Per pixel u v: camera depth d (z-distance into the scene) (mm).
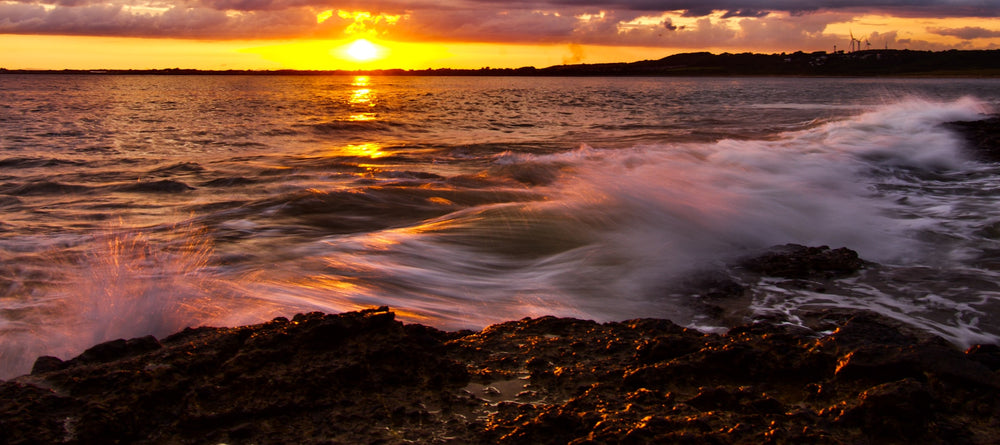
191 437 2846
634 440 2760
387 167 15516
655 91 94188
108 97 69500
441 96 78312
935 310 5723
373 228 8945
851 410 2979
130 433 2832
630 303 5871
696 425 2881
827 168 13555
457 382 3414
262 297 5520
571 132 26406
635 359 3750
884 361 3318
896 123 22797
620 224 8477
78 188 12484
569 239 7891
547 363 3691
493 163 16156
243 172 14703
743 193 10562
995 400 3051
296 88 121750
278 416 2992
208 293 5566
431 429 2934
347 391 3209
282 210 9984
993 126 21516
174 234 8570
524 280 6484
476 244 7695
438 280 6387
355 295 5770
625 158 14359
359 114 40281
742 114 37625
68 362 3484
